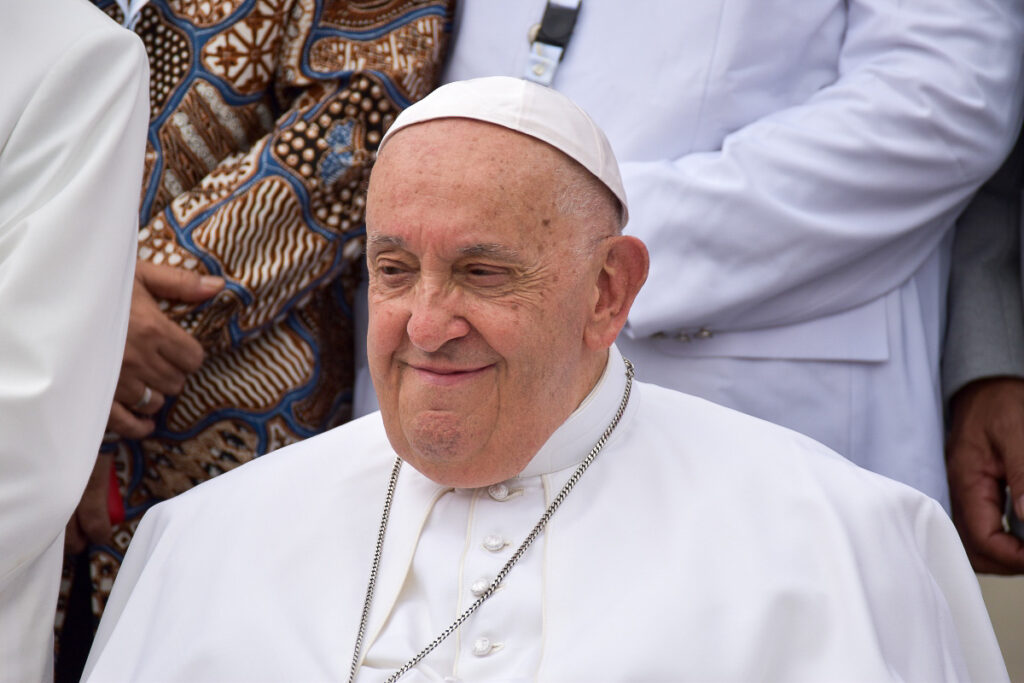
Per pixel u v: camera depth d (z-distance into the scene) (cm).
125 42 777
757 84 970
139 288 966
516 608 664
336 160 1014
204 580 732
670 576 666
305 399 1052
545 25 1009
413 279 641
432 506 719
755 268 919
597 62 995
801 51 978
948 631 684
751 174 917
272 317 1028
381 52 1040
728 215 913
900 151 910
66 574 1027
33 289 704
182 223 1000
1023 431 1002
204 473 1040
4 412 678
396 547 712
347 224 1030
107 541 1017
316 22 1050
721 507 694
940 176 926
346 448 783
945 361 1059
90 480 997
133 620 738
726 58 956
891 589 669
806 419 954
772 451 725
